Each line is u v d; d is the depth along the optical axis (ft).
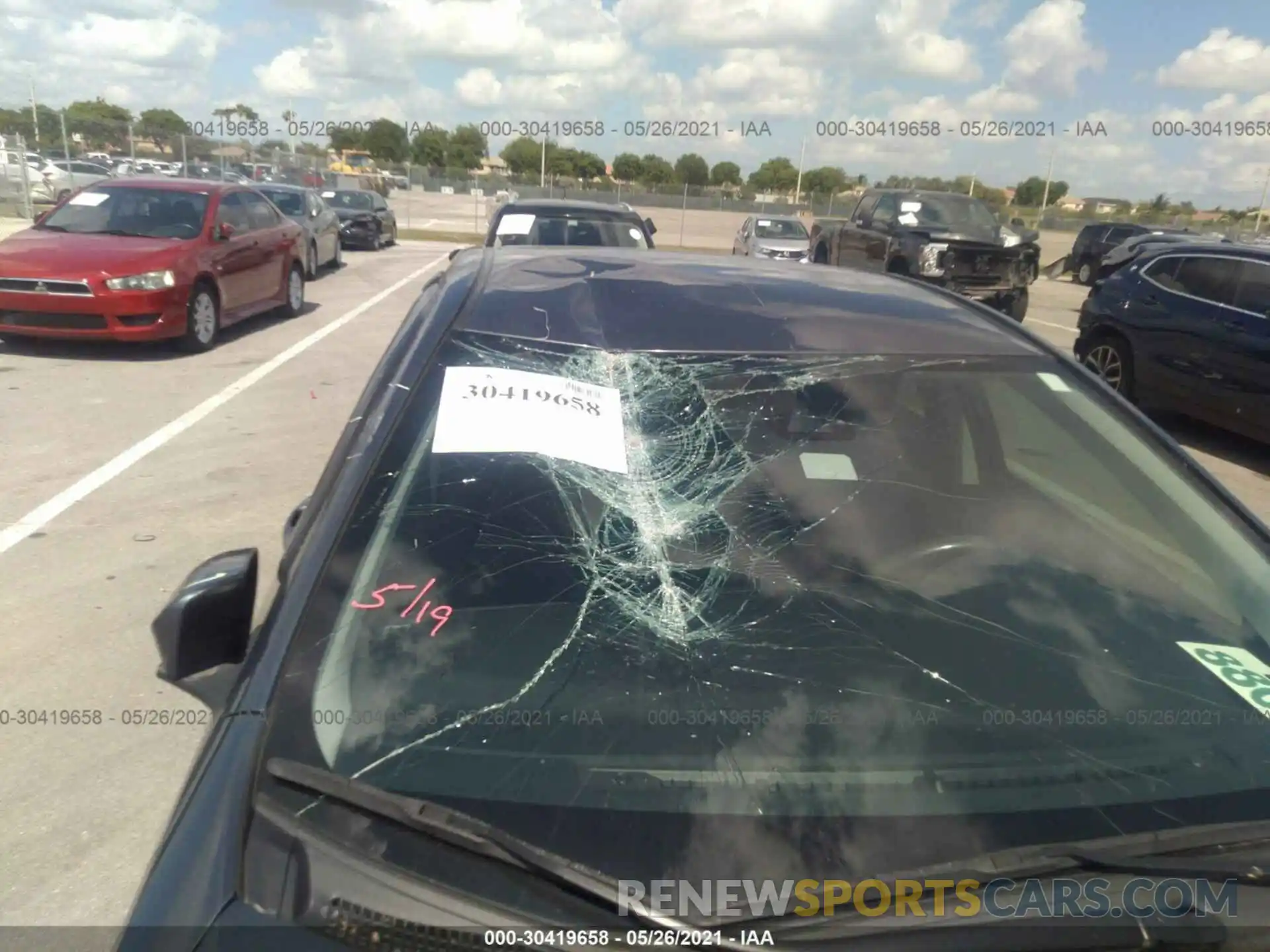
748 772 5.15
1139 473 7.65
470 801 4.86
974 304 9.72
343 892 4.37
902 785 5.15
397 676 5.46
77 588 14.83
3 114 101.30
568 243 30.96
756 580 6.42
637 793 4.96
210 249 33.19
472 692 5.44
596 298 8.66
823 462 7.28
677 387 7.51
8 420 23.49
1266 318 26.43
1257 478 25.86
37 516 17.63
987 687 5.88
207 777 4.94
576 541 6.35
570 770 5.07
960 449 7.61
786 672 5.83
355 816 4.69
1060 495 7.45
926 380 7.98
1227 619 6.63
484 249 10.93
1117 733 5.61
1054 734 5.56
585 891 4.40
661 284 9.25
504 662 5.63
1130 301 30.81
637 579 6.25
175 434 23.04
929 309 9.28
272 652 5.50
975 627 6.35
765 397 7.59
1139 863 4.74
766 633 6.08
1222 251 28.53
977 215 50.67
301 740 5.04
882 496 7.16
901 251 47.93
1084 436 7.83
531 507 6.45
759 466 7.14
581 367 7.52
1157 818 5.05
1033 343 8.75
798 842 4.75
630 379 7.50
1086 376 8.41
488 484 6.52
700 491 6.86
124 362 30.53
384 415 6.90
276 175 101.14
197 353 32.40
